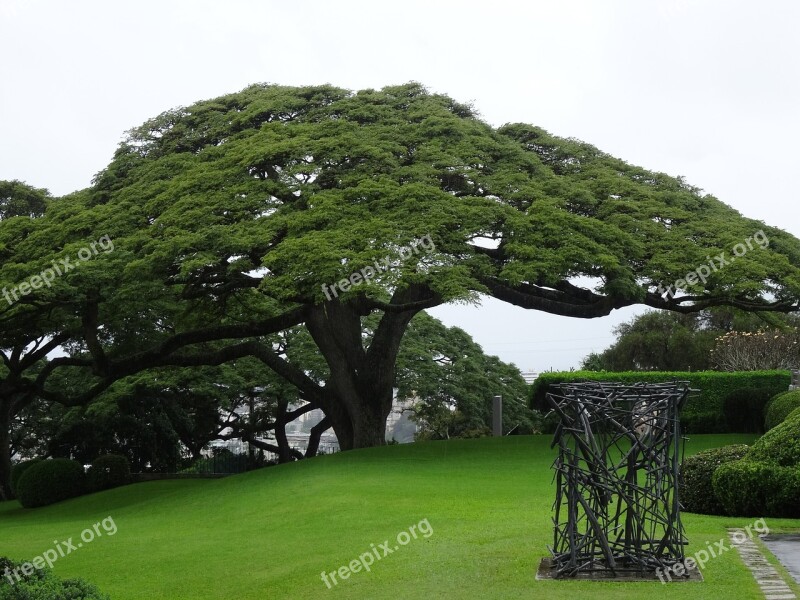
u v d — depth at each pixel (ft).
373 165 89.35
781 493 46.14
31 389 107.34
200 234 82.28
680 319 191.62
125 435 142.61
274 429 150.00
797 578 34.37
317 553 47.44
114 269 85.30
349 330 101.40
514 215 84.33
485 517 52.47
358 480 69.56
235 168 90.33
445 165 89.25
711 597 31.96
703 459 50.96
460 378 144.77
